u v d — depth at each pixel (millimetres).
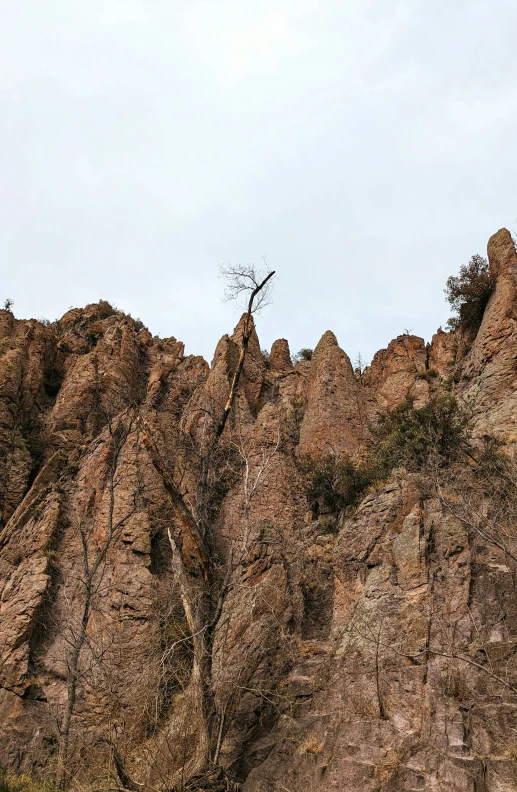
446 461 27688
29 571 28172
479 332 37531
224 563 27672
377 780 16359
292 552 25609
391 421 34844
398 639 19281
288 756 18609
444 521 22141
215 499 30062
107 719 22047
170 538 20016
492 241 41156
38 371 41969
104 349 44812
